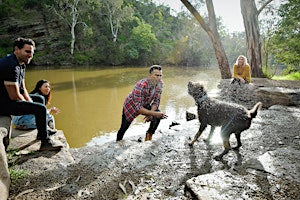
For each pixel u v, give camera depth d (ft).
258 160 8.33
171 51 126.31
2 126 9.05
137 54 111.96
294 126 13.57
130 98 12.76
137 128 22.49
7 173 7.86
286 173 7.45
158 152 10.56
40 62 94.63
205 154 10.29
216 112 9.81
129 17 118.93
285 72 46.93
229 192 6.56
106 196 7.44
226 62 32.12
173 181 8.16
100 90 44.39
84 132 22.16
